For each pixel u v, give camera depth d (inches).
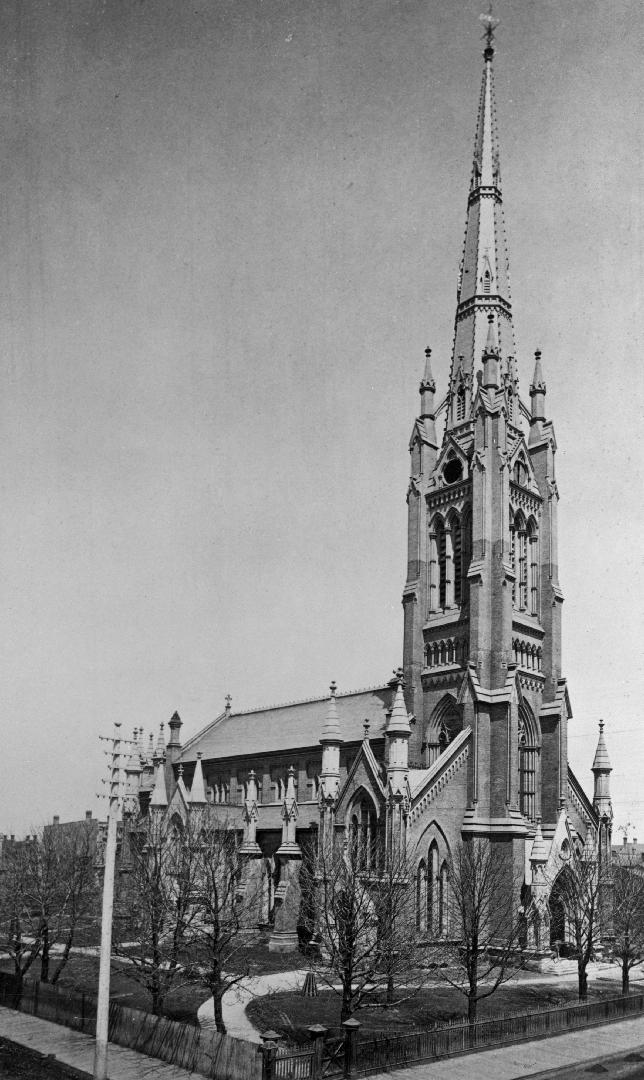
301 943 3115.2
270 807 3951.8
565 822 3171.8
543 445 3801.7
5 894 3144.7
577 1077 1753.2
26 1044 1907.0
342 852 2657.5
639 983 2770.7
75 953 3159.5
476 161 4025.6
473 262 3897.6
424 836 3011.8
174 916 2268.7
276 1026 2064.5
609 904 2950.3
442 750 3452.3
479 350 3769.7
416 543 3715.6
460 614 3503.9
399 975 2321.6
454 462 3720.5
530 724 3484.3
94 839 4379.9
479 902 2389.3
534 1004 2381.9
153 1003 2102.6
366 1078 1705.2
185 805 3850.9
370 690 3988.7
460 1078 1717.5
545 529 3722.9
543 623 3627.0
